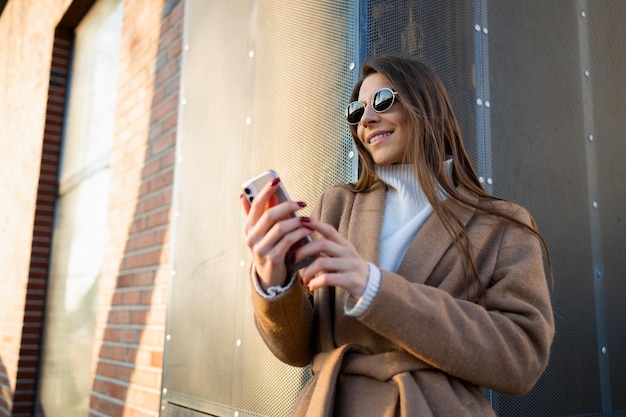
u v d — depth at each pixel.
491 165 1.46
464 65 1.48
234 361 1.60
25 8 4.88
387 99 0.95
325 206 1.07
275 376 1.42
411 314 0.75
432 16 1.44
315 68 1.43
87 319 3.05
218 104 1.89
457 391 0.82
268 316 0.85
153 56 2.62
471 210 0.93
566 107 1.69
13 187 4.47
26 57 4.66
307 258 0.82
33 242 3.82
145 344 2.27
